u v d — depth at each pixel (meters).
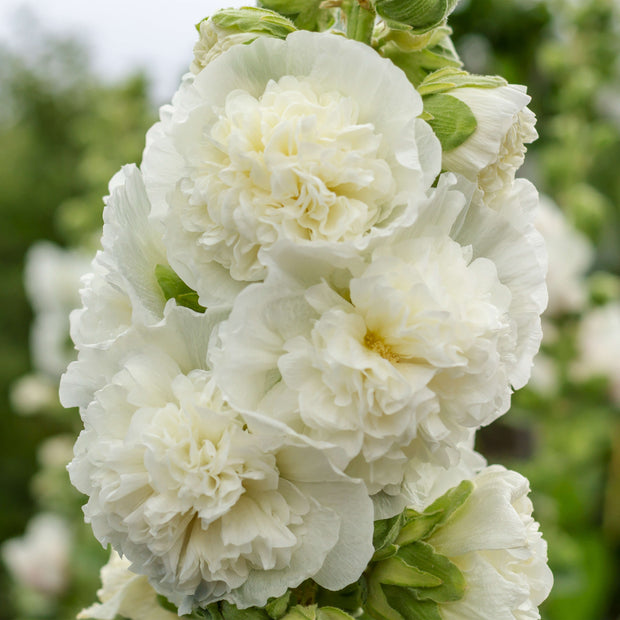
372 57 0.56
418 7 0.60
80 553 1.59
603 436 1.43
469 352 0.56
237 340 0.55
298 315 0.55
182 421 0.56
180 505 0.56
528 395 1.32
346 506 0.57
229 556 0.56
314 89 0.57
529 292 0.59
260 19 0.60
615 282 1.34
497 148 0.59
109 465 0.57
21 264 3.99
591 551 1.46
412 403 0.55
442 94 0.60
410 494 0.60
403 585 0.60
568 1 1.31
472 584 0.60
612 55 1.31
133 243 0.59
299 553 0.57
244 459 0.56
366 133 0.56
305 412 0.55
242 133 0.56
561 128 1.32
